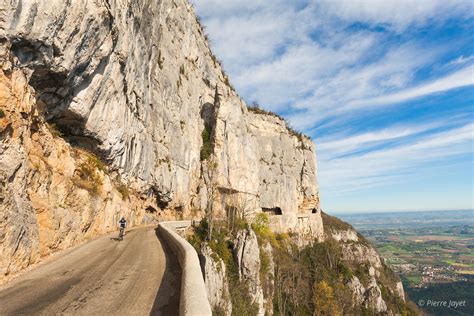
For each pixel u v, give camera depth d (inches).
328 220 5989.2
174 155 2219.5
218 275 1449.3
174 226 1670.8
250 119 4104.3
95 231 912.9
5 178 423.2
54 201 618.8
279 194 4025.6
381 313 3253.0
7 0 519.5
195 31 3149.6
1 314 280.1
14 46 562.3
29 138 555.2
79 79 861.2
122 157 1358.3
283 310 2456.9
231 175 3070.9
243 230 2048.5
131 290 364.2
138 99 1583.4
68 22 695.7
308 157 4879.4
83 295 343.0
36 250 506.9
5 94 482.9
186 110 2593.5
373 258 5027.1
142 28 1578.5
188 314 210.2
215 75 3528.5
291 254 3499.0
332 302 2765.7
